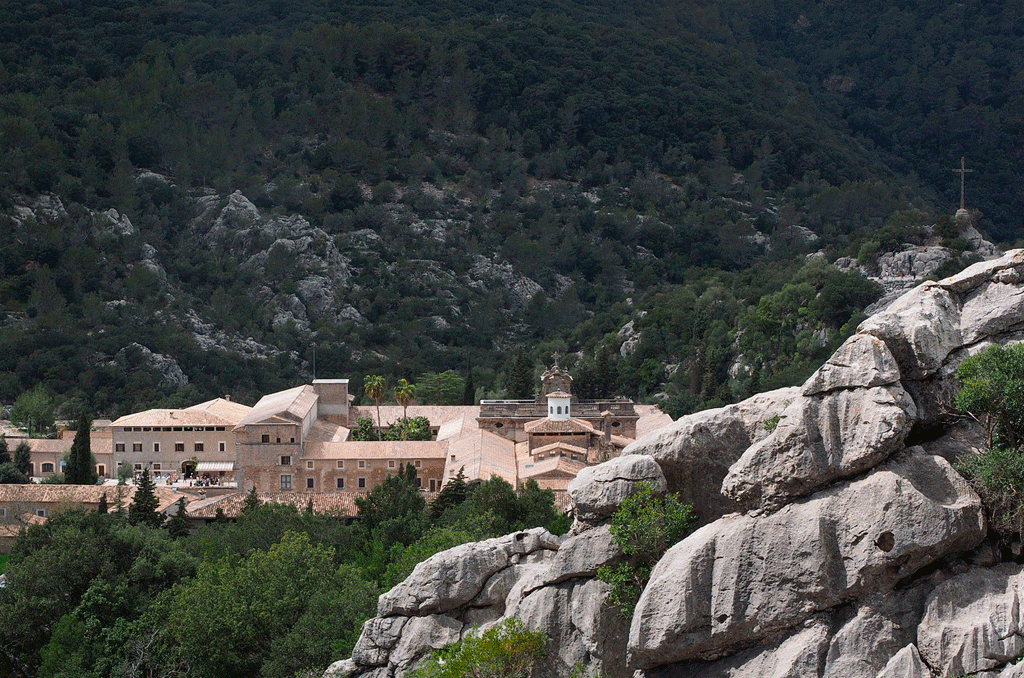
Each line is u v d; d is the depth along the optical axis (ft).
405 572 587.68
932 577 312.91
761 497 333.01
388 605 408.67
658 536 353.31
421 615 404.57
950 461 330.54
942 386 339.36
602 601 361.30
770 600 322.55
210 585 588.09
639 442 375.66
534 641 365.81
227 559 647.15
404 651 401.70
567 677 365.40
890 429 316.81
